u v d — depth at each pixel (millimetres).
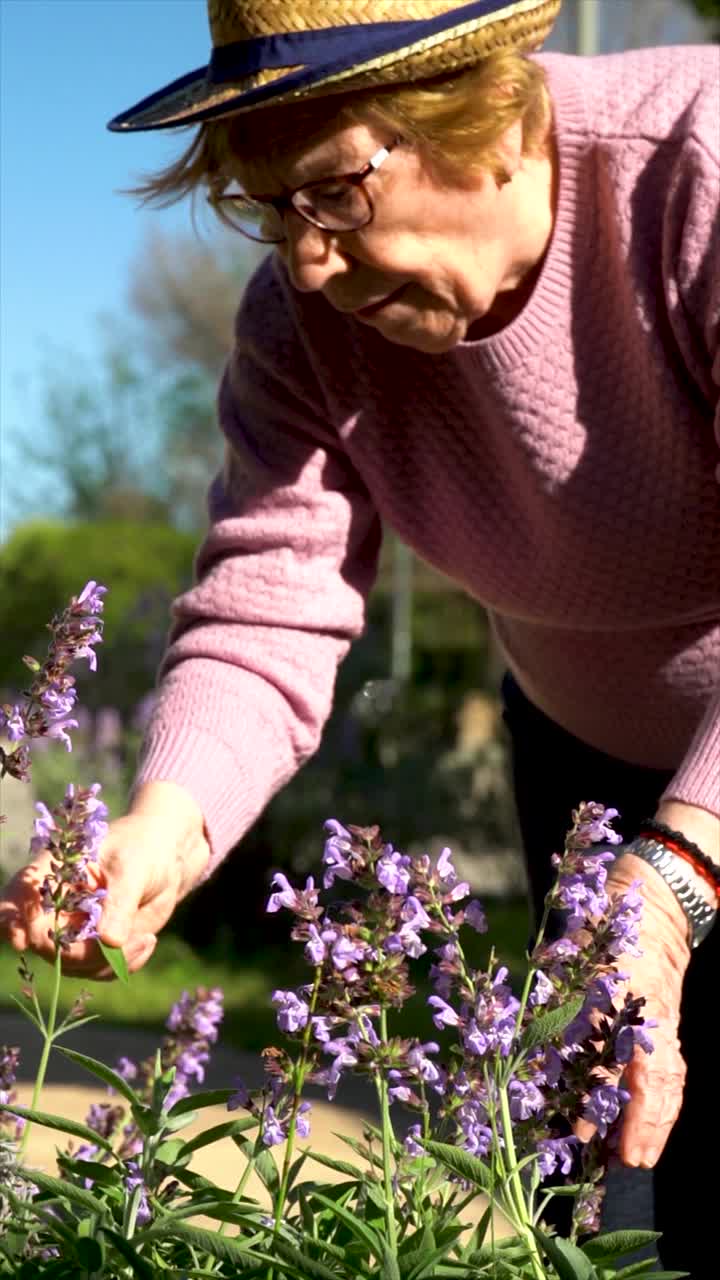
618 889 1712
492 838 11117
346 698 10891
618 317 2082
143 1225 1496
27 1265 1415
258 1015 7586
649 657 2334
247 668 2307
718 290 1948
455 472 2285
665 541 2188
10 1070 1765
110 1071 1467
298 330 2312
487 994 1411
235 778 2170
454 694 13117
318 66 1750
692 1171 2338
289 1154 1420
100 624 1528
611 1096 1430
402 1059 1414
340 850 1411
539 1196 2242
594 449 2148
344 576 2428
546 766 2586
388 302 1983
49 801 10336
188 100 1942
